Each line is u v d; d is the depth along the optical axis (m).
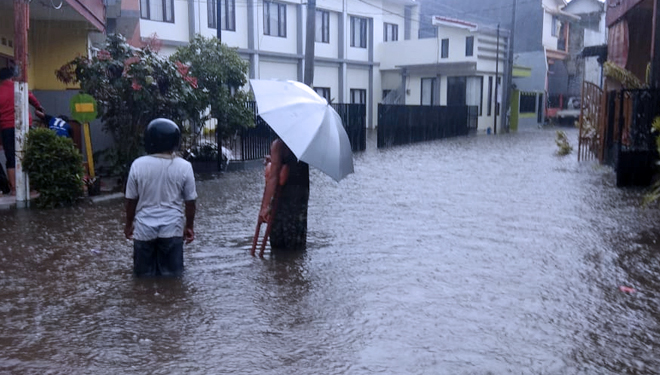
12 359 4.21
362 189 12.39
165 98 12.21
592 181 13.52
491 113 38.16
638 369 4.25
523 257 7.07
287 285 5.96
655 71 13.02
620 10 16.62
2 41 12.38
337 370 4.14
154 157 6.08
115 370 4.07
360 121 22.48
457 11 46.97
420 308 5.36
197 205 10.30
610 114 15.60
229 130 15.30
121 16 16.28
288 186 7.25
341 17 34.72
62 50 14.11
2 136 9.90
